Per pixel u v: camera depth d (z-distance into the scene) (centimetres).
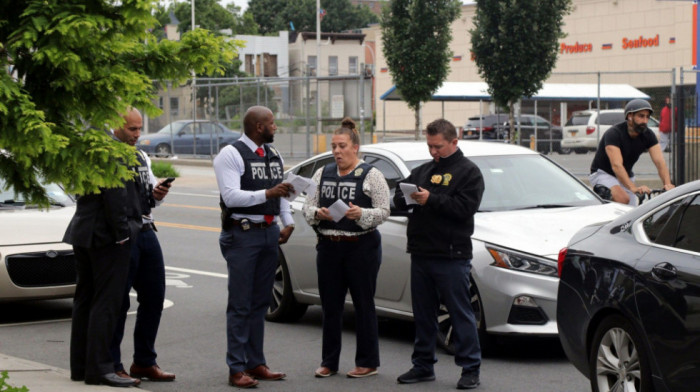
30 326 977
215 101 3609
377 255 751
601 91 3675
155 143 3744
